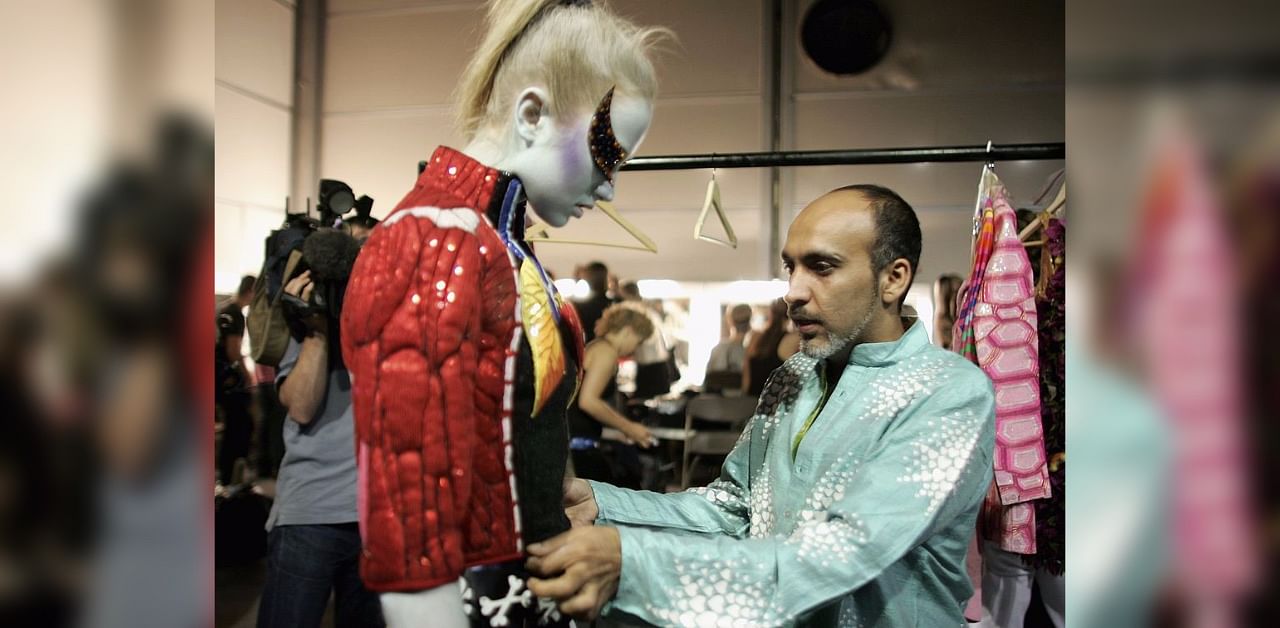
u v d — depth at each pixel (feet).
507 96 2.52
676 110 9.46
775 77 9.33
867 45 9.21
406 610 2.06
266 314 5.54
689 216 9.47
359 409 2.11
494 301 2.27
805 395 3.37
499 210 2.41
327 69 10.12
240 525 8.27
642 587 2.44
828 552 2.56
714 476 8.64
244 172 9.63
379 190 10.11
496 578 2.28
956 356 3.09
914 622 2.96
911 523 2.66
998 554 6.43
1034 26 9.02
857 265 3.05
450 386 2.08
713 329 9.46
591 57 2.46
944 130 9.20
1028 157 4.84
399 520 2.04
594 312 8.79
